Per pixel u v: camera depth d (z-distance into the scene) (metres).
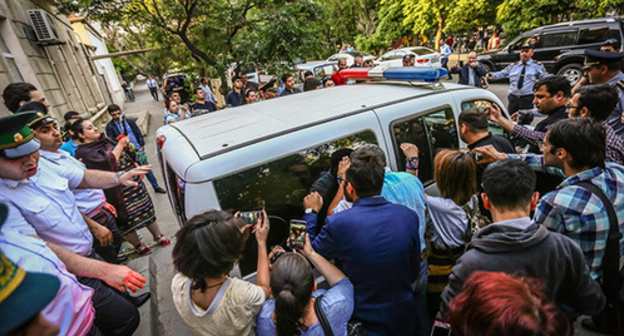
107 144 2.93
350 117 2.07
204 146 1.77
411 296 1.49
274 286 1.20
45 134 1.98
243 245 1.33
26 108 2.34
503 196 1.21
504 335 0.66
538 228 1.15
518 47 9.99
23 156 1.48
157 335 2.38
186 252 1.19
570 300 1.27
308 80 5.19
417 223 1.49
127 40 23.11
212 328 1.32
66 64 8.77
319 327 1.24
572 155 1.50
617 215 1.45
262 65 6.99
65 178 1.90
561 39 8.89
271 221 1.83
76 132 2.74
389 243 1.37
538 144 2.44
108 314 1.68
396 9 18.86
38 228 1.63
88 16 6.74
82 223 1.88
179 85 11.93
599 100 2.06
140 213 3.31
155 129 10.57
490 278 0.78
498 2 14.41
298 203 1.92
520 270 1.10
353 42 24.20
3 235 1.18
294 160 1.84
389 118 2.21
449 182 1.67
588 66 3.07
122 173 2.11
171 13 7.24
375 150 1.52
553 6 10.95
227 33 7.38
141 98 24.33
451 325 0.81
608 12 11.35
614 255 1.46
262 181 1.75
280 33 6.59
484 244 1.17
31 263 1.19
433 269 1.83
